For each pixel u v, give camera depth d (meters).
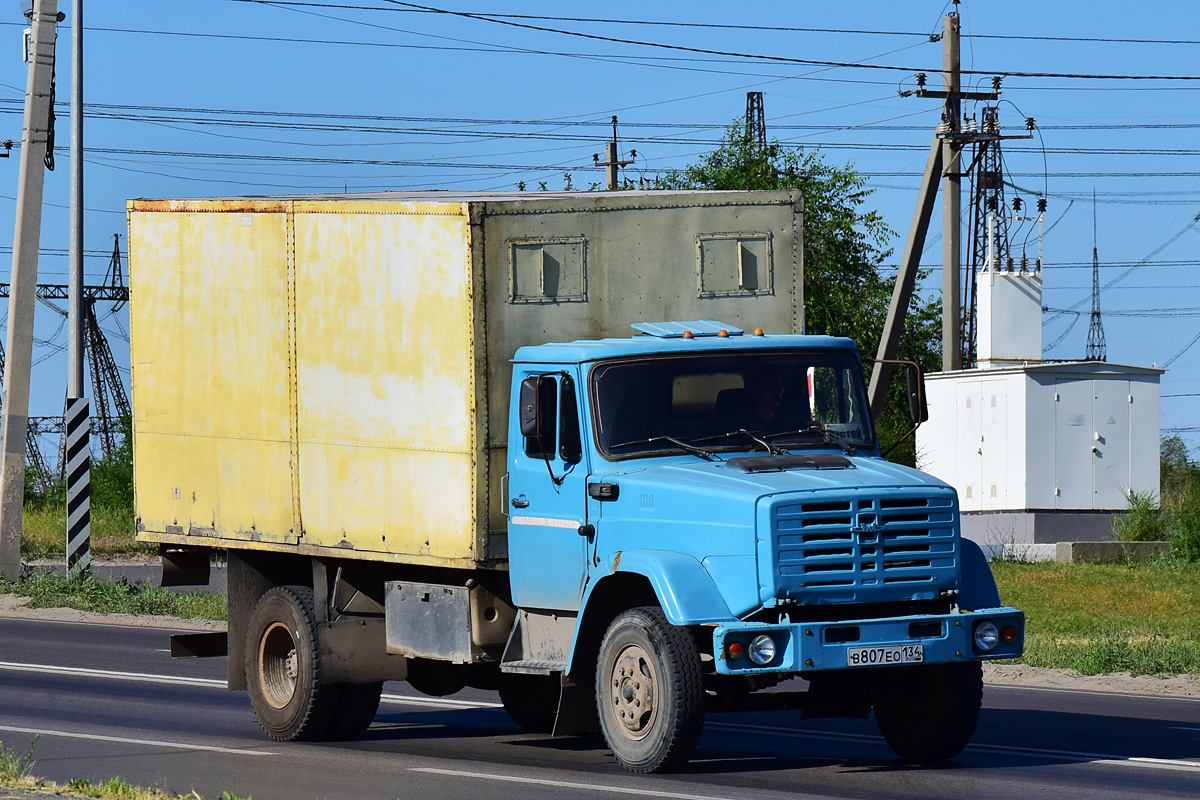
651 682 15.09
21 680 24.58
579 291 17.22
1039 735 18.75
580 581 16.11
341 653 18.73
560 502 16.31
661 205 17.67
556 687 19.89
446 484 17.02
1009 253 61.56
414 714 21.92
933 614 15.18
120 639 31.25
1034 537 50.81
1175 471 63.25
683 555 15.12
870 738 18.91
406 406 17.48
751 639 14.36
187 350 20.62
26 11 40.53
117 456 73.25
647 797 14.01
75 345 40.69
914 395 17.22
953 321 53.50
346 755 17.56
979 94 51.12
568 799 14.01
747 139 71.44
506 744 18.75
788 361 16.83
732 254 18.00
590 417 16.12
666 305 17.67
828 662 14.48
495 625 17.28
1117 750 17.47
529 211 16.95
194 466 20.56
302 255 18.86
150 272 21.17
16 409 40.62
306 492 18.86
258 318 19.52
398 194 19.44
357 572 18.91
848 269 70.44
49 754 17.22
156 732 19.34
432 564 17.17
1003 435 52.06
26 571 42.62
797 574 14.62
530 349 16.73
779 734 19.36
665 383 16.36
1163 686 23.72
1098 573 42.81
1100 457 52.00
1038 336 60.34
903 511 15.06
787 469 15.59
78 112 40.66
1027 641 28.61
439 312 17.06
